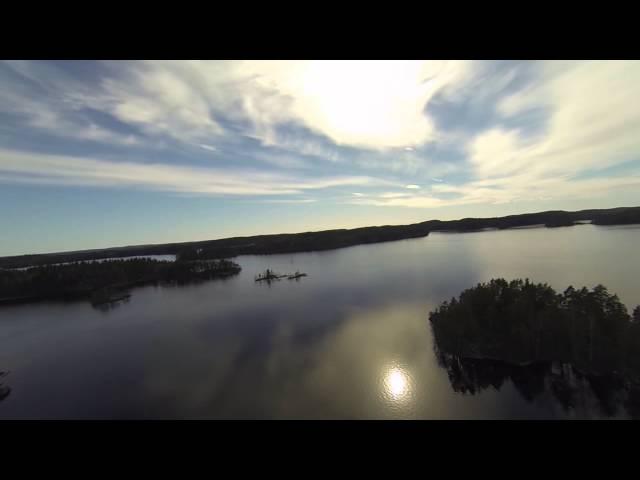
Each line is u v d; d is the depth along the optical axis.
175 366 81.50
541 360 68.12
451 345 76.88
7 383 78.38
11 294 185.62
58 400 69.12
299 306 128.38
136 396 68.69
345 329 98.38
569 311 69.88
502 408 57.97
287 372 74.75
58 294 185.50
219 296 159.38
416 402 61.44
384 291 140.25
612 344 62.41
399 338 88.62
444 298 122.62
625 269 137.12
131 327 116.88
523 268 157.38
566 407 56.53
